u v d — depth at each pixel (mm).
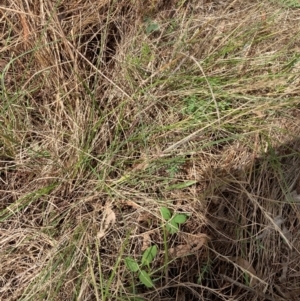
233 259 1589
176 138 1765
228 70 1856
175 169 1717
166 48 1944
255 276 1508
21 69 1834
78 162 1664
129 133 1773
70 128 1756
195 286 1541
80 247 1559
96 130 1754
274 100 1738
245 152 1749
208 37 1956
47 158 1729
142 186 1681
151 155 1715
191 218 1653
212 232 1635
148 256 1550
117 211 1665
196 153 1745
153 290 1549
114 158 1730
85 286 1499
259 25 1956
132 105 1790
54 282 1509
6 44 1771
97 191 1664
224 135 1784
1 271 1582
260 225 1633
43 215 1655
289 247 1620
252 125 1758
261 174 1699
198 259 1582
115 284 1533
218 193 1681
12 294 1562
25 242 1604
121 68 1862
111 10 1957
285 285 1585
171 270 1590
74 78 1758
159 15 2043
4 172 1743
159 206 1641
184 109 1794
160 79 1840
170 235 1619
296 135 1774
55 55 1731
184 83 1811
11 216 1659
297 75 1833
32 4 1752
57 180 1688
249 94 1826
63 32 1775
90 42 1953
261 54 1931
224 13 2053
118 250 1604
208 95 1779
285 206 1672
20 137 1747
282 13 2039
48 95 1808
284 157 1747
